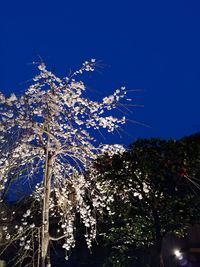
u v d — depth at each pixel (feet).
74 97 25.67
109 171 27.22
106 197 27.53
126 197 27.78
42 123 25.48
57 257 38.04
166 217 27.25
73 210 29.43
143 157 26.32
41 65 25.68
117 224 33.32
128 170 26.89
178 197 26.53
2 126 24.40
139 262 31.45
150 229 28.30
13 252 36.04
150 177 26.61
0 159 24.58
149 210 27.55
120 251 31.55
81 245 36.81
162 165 26.22
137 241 30.58
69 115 25.73
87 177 27.91
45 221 24.39
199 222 27.63
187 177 26.08
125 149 27.48
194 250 31.60
